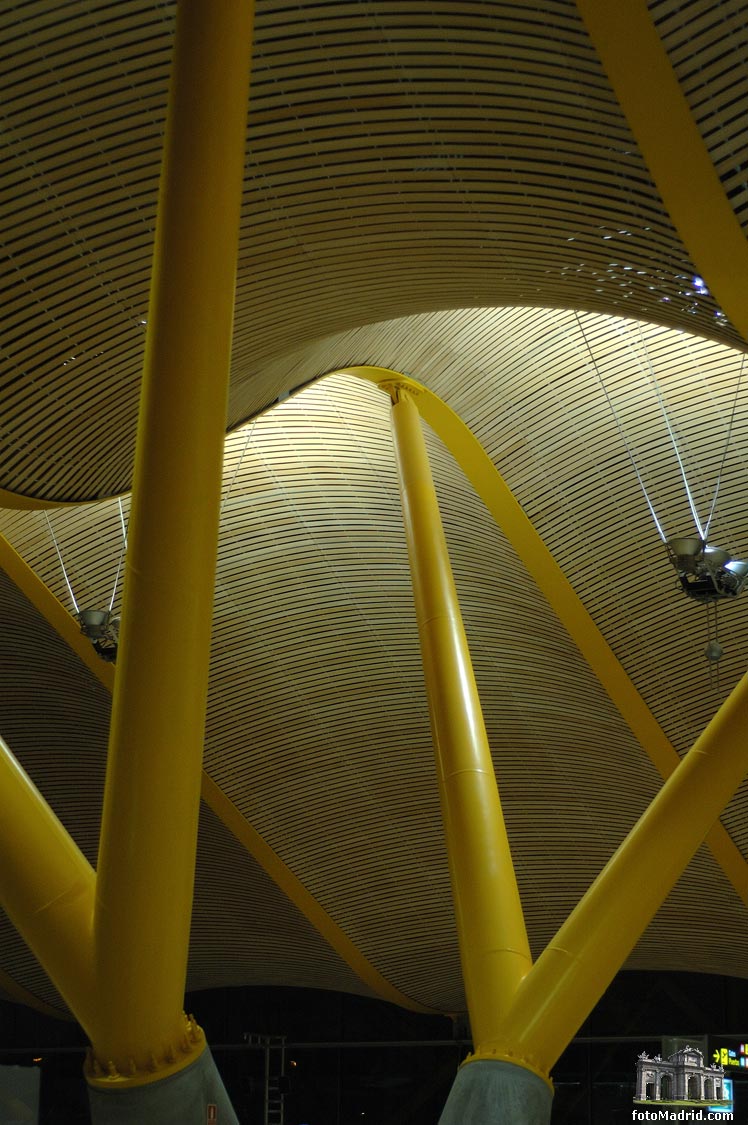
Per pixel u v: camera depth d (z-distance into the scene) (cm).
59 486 1152
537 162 854
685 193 802
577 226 922
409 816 2144
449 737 1054
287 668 1967
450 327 1515
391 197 903
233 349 1084
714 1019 2442
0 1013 3019
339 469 1761
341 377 1666
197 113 569
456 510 1727
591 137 813
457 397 1599
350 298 1065
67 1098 2923
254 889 2314
